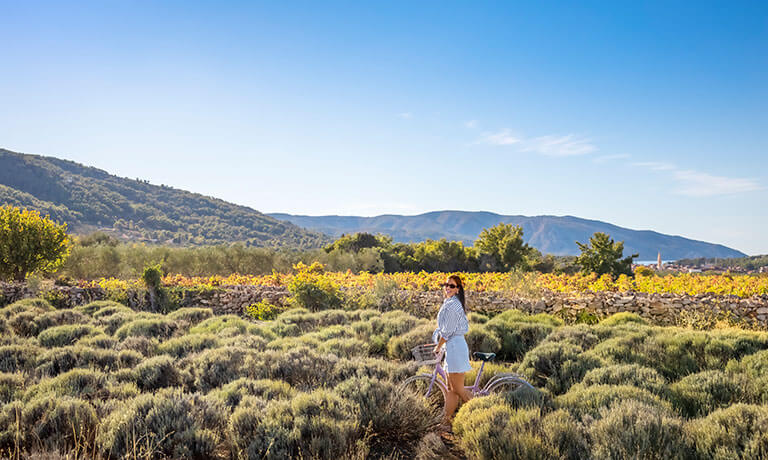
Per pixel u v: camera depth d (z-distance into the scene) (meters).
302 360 7.41
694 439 4.29
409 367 6.71
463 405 5.34
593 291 15.29
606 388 5.57
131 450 4.32
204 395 6.33
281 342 9.32
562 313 13.56
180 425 4.76
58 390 5.81
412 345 9.10
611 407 4.91
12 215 22.62
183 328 12.13
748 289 14.12
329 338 10.23
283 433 4.55
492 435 4.51
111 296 17.78
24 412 4.87
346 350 8.83
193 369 7.49
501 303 14.41
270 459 4.25
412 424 5.34
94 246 40.81
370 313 13.13
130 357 8.02
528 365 7.64
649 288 16.12
